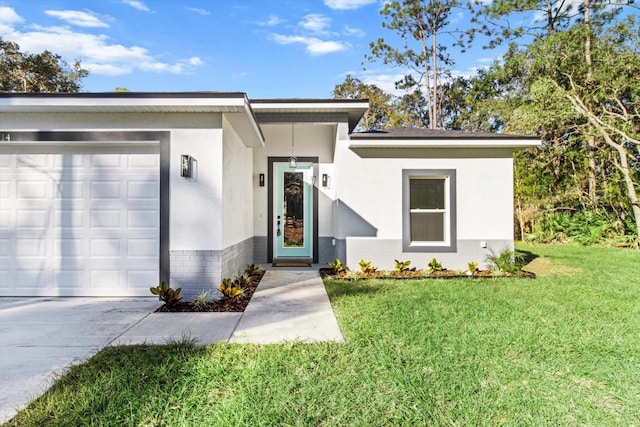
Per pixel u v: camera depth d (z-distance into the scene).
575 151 16.31
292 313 5.20
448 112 27.89
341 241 8.98
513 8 19.67
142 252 6.19
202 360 3.38
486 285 6.99
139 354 3.55
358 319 4.77
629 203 14.41
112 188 6.22
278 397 2.75
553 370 3.26
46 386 2.97
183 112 6.06
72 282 6.20
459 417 2.52
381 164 8.95
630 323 4.56
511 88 19.59
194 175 6.06
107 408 2.60
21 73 23.08
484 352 3.61
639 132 14.72
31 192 6.22
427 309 5.24
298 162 10.61
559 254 11.73
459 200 8.89
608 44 15.76
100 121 6.05
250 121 6.63
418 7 24.61
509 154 8.91
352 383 2.98
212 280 6.03
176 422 2.44
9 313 5.22
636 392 2.89
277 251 10.55
